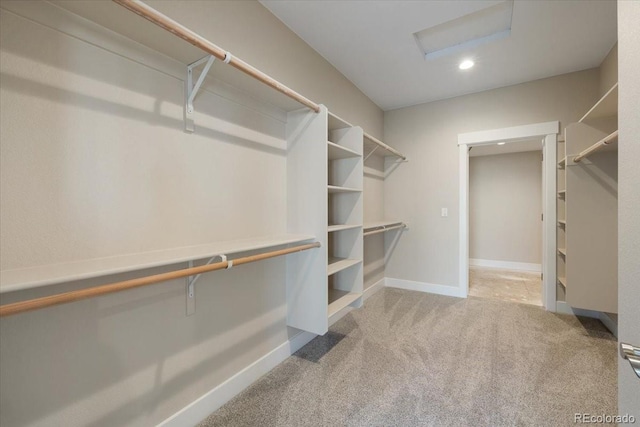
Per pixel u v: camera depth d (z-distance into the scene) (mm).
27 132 958
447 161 3561
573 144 2561
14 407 935
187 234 1441
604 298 2465
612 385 1760
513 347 2240
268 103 1923
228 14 1667
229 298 1670
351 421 1485
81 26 1071
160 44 1246
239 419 1508
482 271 5027
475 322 2729
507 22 2211
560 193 2924
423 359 2080
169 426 1356
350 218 2488
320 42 2354
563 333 2473
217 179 1594
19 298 948
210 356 1559
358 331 2547
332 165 2557
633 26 696
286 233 2061
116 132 1177
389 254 3951
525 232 5176
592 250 2506
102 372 1137
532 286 4023
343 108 2920
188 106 1431
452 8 1970
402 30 2207
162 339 1339
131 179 1226
